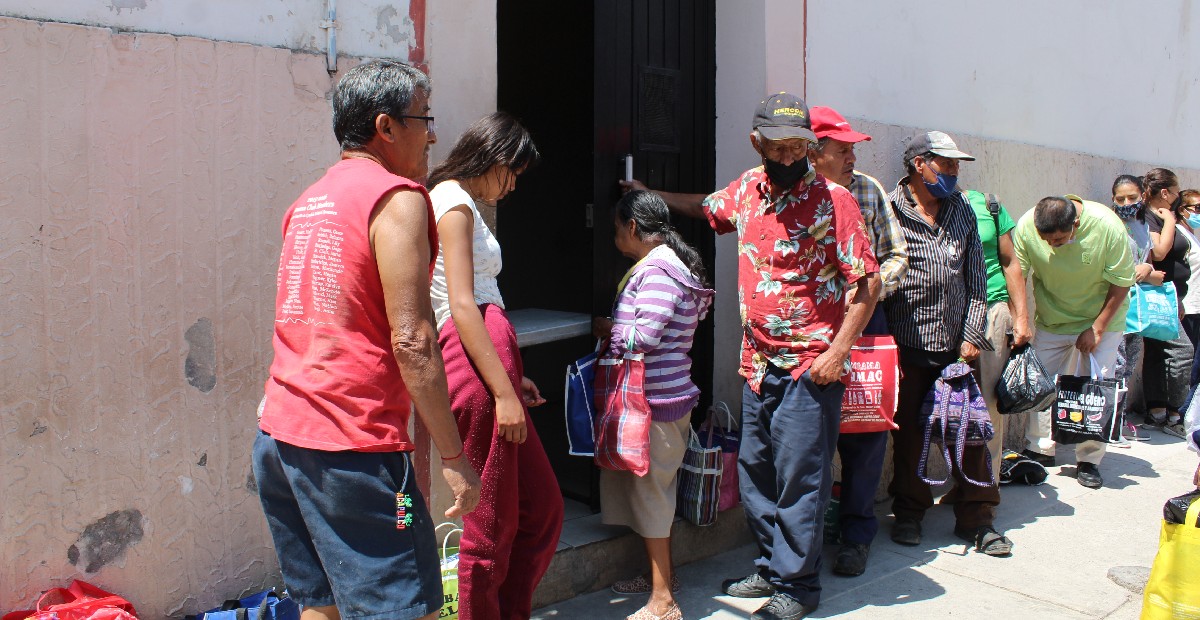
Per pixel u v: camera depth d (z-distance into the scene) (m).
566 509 4.11
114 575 2.64
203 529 2.79
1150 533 4.52
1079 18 6.40
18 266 2.43
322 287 2.00
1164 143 7.67
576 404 3.48
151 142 2.61
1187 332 6.62
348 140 2.17
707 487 3.83
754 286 3.47
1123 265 4.97
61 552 2.55
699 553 4.07
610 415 3.38
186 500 2.75
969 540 4.38
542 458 2.86
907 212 4.22
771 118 3.22
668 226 3.52
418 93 2.17
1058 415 5.07
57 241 2.48
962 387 4.20
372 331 2.01
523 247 4.61
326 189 2.08
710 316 4.41
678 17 4.23
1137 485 5.31
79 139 2.50
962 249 4.22
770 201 3.39
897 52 4.92
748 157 4.34
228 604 2.81
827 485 3.50
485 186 2.78
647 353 3.41
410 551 2.04
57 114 2.46
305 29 2.87
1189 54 7.86
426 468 3.16
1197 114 8.13
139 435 2.65
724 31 4.36
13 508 2.46
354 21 2.96
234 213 2.77
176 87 2.64
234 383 2.82
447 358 2.65
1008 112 5.81
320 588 2.16
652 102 4.15
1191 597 2.82
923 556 4.21
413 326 1.97
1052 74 6.19
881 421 3.81
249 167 2.79
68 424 2.53
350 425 1.97
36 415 2.48
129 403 2.63
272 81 2.81
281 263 2.13
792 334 3.39
